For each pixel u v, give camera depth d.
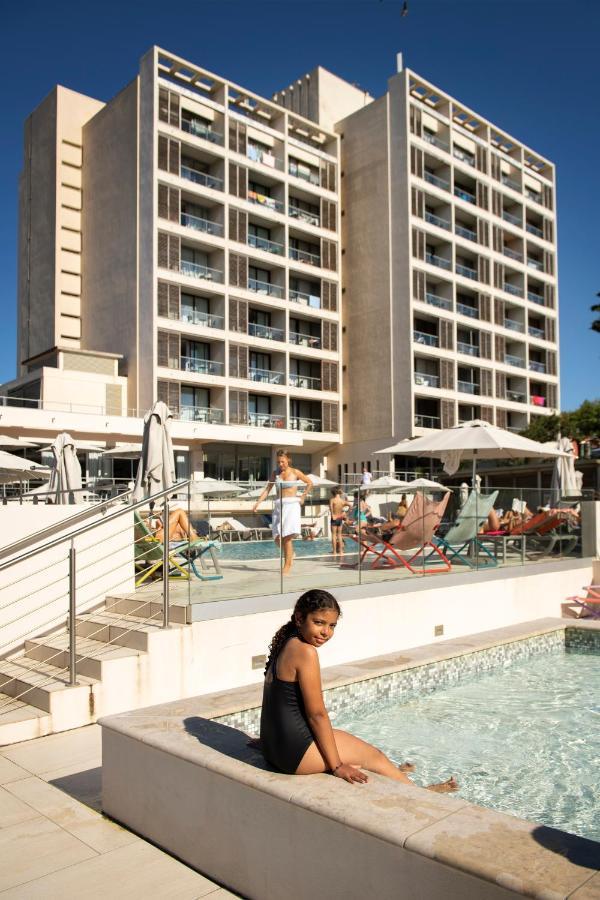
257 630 7.12
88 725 5.78
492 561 10.45
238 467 36.41
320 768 3.22
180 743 3.67
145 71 34.56
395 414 40.16
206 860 3.41
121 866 3.51
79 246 39.44
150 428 9.43
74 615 5.91
